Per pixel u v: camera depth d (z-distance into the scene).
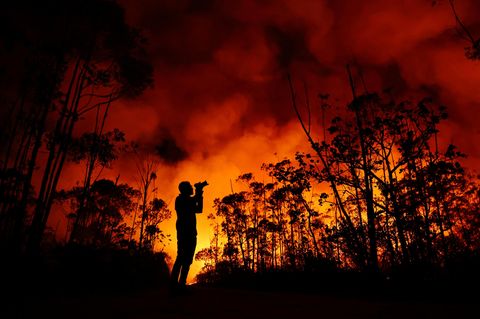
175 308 2.97
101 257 8.56
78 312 2.62
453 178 13.47
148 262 11.98
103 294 5.31
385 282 8.84
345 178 14.12
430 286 7.43
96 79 13.58
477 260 7.77
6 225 10.18
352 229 11.76
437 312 2.86
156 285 10.50
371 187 13.40
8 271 6.37
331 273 10.36
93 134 14.37
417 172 13.01
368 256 10.78
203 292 5.24
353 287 8.96
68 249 8.07
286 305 3.36
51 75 12.66
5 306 2.93
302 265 12.73
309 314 2.72
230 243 25.00
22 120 12.46
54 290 6.05
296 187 15.19
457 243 11.84
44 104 12.47
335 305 3.41
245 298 4.17
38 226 10.29
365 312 2.87
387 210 12.13
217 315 2.58
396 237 11.50
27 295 4.92
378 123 13.73
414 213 12.07
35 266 6.94
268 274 12.71
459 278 7.25
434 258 9.77
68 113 12.75
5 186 11.37
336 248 12.11
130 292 6.04
